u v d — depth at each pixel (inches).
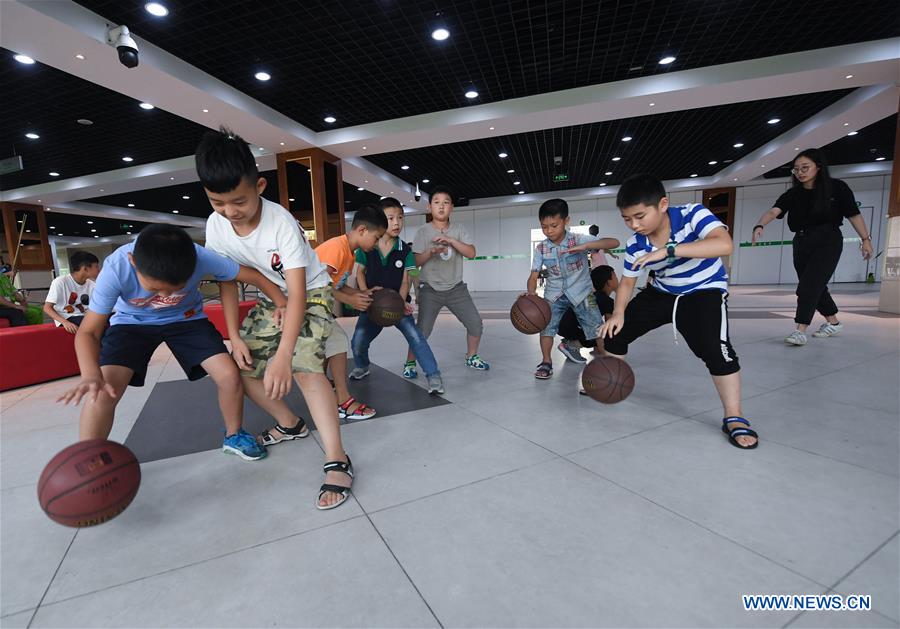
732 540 46.0
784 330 177.9
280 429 78.9
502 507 54.3
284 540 48.8
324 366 64.8
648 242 76.1
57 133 310.7
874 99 278.8
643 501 54.4
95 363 53.1
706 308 72.8
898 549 43.6
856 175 536.4
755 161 443.5
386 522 51.9
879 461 62.7
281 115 295.6
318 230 347.9
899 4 198.7
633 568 42.3
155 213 677.9
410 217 723.4
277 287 68.9
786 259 585.0
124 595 40.9
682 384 105.7
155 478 65.3
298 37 206.1
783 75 243.3
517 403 96.2
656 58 242.2
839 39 228.5
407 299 115.6
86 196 491.8
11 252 499.8
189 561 45.7
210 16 186.7
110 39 175.8
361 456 71.1
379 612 37.7
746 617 35.7
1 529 53.3
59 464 43.8
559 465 65.2
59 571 44.8
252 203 56.2
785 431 74.4
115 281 56.1
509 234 677.3
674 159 455.5
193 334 69.2
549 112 285.1
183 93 233.6
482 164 454.0
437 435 79.1
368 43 214.7
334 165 370.0
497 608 37.8
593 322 117.5
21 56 205.0
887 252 240.1
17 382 133.8
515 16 198.5
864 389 96.0
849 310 246.7
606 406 91.7
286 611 38.2
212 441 80.1
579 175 521.0
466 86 268.2
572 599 38.5
